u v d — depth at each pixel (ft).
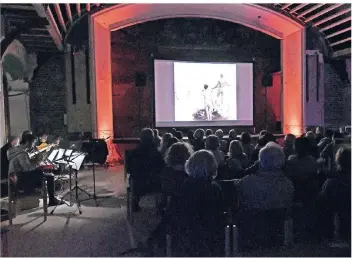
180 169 11.38
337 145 16.61
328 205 10.17
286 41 39.52
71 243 12.41
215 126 40.27
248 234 10.08
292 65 38.99
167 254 9.12
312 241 10.87
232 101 40.57
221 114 40.32
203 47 40.19
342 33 37.55
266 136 17.62
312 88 38.65
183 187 8.96
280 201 9.73
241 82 40.75
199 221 8.80
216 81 40.09
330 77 39.60
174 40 39.58
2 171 16.40
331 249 10.37
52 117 36.04
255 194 9.69
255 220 9.87
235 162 13.53
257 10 36.17
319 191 11.80
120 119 38.75
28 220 15.11
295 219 11.01
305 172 12.05
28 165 16.55
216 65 40.01
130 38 38.52
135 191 15.12
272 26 38.86
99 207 17.19
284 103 40.09
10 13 24.21
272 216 9.82
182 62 39.19
